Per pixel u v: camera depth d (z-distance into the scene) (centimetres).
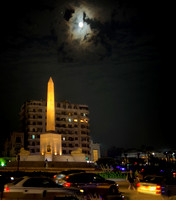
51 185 1356
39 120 10500
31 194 1295
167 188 2133
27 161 5291
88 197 1413
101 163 9250
